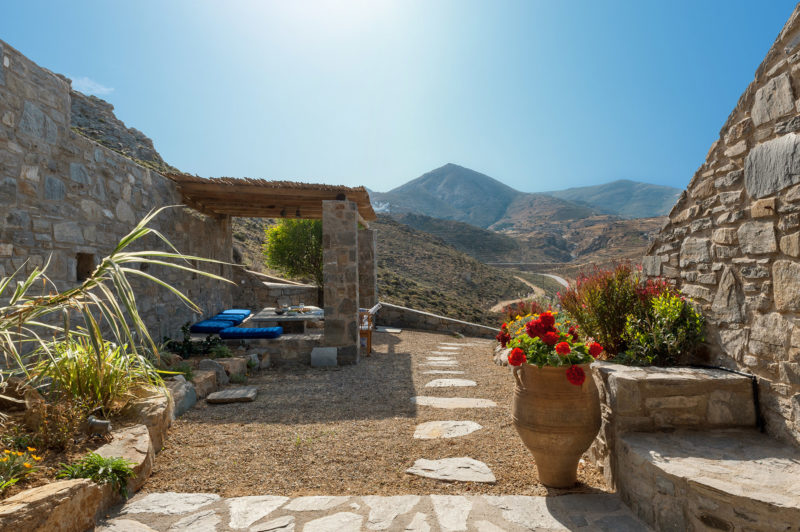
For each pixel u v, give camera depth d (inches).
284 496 109.2
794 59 102.2
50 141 179.5
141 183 254.5
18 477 94.7
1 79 154.4
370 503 105.1
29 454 105.5
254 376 248.1
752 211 115.2
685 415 113.2
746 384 114.0
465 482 116.9
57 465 103.9
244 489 113.1
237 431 155.4
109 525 95.3
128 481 108.2
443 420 167.9
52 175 180.5
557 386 107.7
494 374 255.0
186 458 132.1
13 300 118.4
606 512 102.3
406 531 93.0
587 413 107.7
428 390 215.9
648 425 112.3
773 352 108.3
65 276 187.8
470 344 391.5
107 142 1147.3
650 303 149.2
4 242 155.9
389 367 275.9
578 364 106.8
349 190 295.1
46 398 139.4
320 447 140.7
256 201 340.8
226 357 250.2
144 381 158.9
